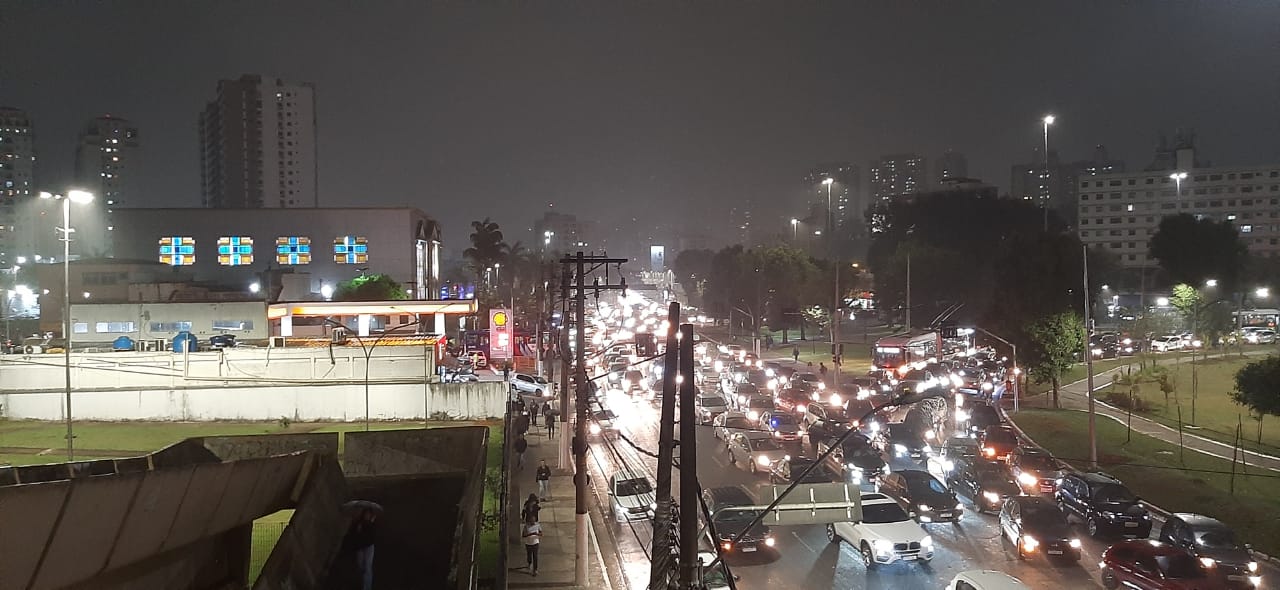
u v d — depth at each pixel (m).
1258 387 35.81
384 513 19.55
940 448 38.59
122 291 76.56
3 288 100.62
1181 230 92.62
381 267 97.75
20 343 63.94
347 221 97.50
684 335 11.84
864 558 23.16
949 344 77.94
